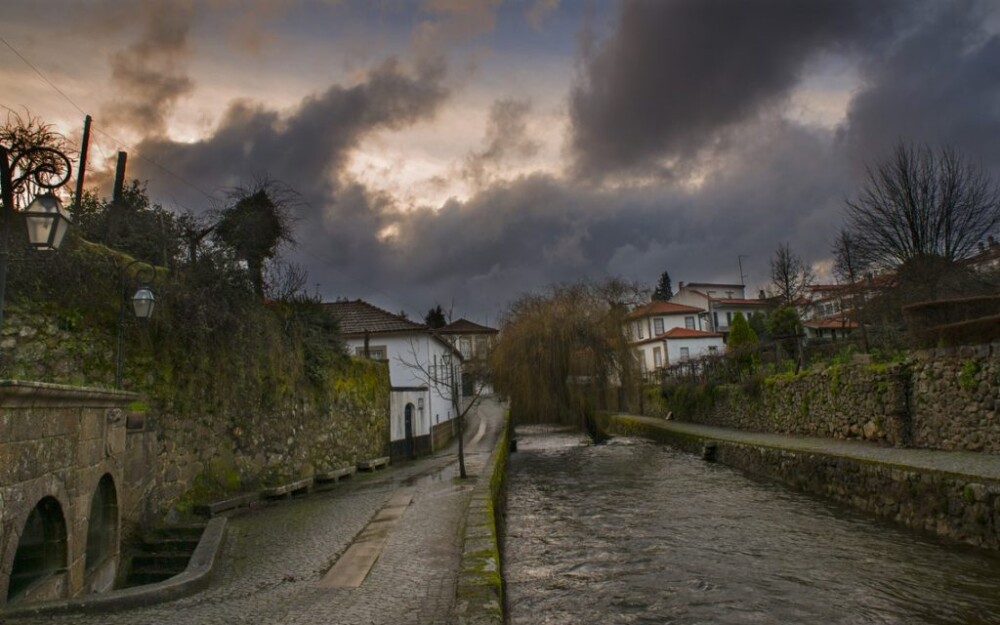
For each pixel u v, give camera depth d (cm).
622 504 1446
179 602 610
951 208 2345
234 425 1296
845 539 1016
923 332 1378
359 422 2095
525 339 3150
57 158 842
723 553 975
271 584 696
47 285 852
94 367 910
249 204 1587
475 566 652
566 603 773
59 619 514
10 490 480
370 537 932
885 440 1481
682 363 3509
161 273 1116
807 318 5303
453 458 2391
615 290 3347
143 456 957
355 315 3322
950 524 951
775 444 1748
